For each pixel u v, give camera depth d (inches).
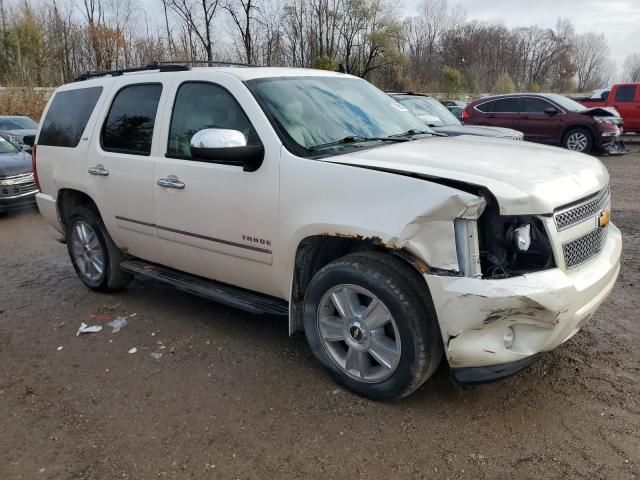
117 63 1274.6
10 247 279.9
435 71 1875.0
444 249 107.5
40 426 121.3
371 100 167.6
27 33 1211.9
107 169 176.7
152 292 202.7
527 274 107.3
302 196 126.3
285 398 128.9
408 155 126.5
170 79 162.2
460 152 130.7
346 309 124.6
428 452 109.1
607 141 552.1
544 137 577.0
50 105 211.5
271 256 136.6
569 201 112.6
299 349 153.0
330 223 120.4
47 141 208.1
